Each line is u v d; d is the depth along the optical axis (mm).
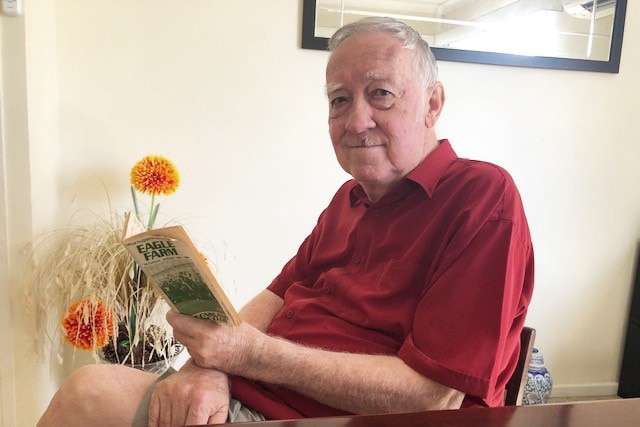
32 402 1664
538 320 2229
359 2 1901
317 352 861
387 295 939
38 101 1618
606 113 2141
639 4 2078
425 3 1935
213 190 1945
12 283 1598
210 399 830
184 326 865
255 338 856
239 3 1854
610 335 2289
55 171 1784
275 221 2010
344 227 1167
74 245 1714
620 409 521
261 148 1955
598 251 2229
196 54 1857
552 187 2154
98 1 1767
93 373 907
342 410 865
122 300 1602
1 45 1498
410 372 812
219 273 1922
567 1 2020
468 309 812
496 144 2086
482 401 820
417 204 990
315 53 1930
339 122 1035
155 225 1910
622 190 2205
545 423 486
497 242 839
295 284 1212
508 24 1996
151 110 1857
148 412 856
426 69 1013
